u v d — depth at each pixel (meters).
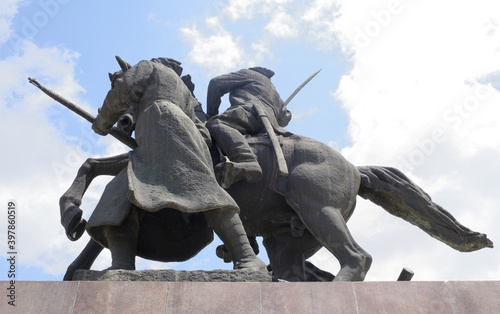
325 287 5.75
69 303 5.52
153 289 5.67
